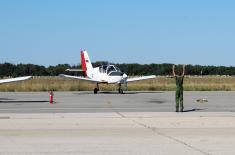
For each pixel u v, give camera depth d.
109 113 20.42
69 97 35.41
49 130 14.47
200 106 25.52
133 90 50.12
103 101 30.30
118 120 17.25
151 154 10.33
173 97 35.19
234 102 29.02
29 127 15.22
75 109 23.50
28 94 40.56
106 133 13.75
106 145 11.52
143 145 11.50
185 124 15.95
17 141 12.20
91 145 11.52
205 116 18.84
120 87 43.09
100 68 43.69
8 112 21.56
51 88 49.59
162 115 19.33
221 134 13.42
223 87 50.94
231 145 11.47
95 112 21.39
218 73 164.88
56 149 10.98
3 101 30.22
